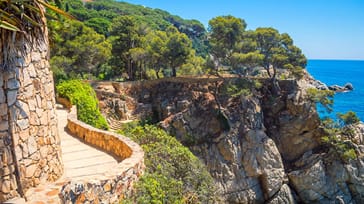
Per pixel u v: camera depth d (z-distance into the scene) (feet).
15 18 16.81
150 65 135.23
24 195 16.56
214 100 105.09
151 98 115.34
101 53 116.98
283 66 108.37
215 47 113.60
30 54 18.62
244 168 93.45
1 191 15.97
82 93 71.41
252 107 100.73
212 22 113.50
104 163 27.91
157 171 25.90
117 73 150.41
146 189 21.31
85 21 199.21
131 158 23.29
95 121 70.18
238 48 111.96
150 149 31.30
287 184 95.25
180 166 29.71
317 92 100.83
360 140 94.99
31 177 18.15
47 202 14.21
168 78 117.60
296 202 93.91
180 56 124.36
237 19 112.68
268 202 92.84
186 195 26.45
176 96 110.93
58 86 73.56
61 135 39.73
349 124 99.55
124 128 94.89
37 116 19.11
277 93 106.01
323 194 91.20
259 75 127.95
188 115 102.53
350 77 458.91
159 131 39.40
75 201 16.25
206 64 115.96
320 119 99.86
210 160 94.38
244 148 94.84
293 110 101.04
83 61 113.60
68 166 26.99
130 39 135.95
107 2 323.16
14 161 16.76
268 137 98.07
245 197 91.04
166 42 125.29
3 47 16.29
